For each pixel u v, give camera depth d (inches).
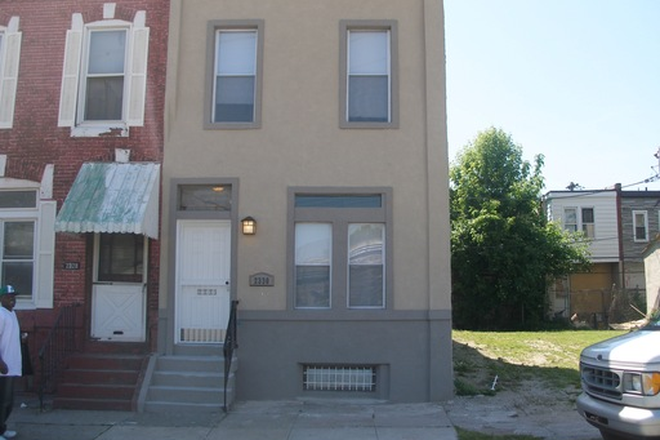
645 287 1277.1
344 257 425.4
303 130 435.5
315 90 439.2
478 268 1208.2
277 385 416.5
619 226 1337.4
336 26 444.8
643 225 1341.0
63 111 451.8
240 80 450.6
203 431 342.3
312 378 425.1
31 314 436.5
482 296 1213.1
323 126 435.5
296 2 447.8
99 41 465.7
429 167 427.2
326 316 419.5
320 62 442.0
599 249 1337.4
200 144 437.1
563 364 522.9
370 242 431.5
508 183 1235.9
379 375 418.3
